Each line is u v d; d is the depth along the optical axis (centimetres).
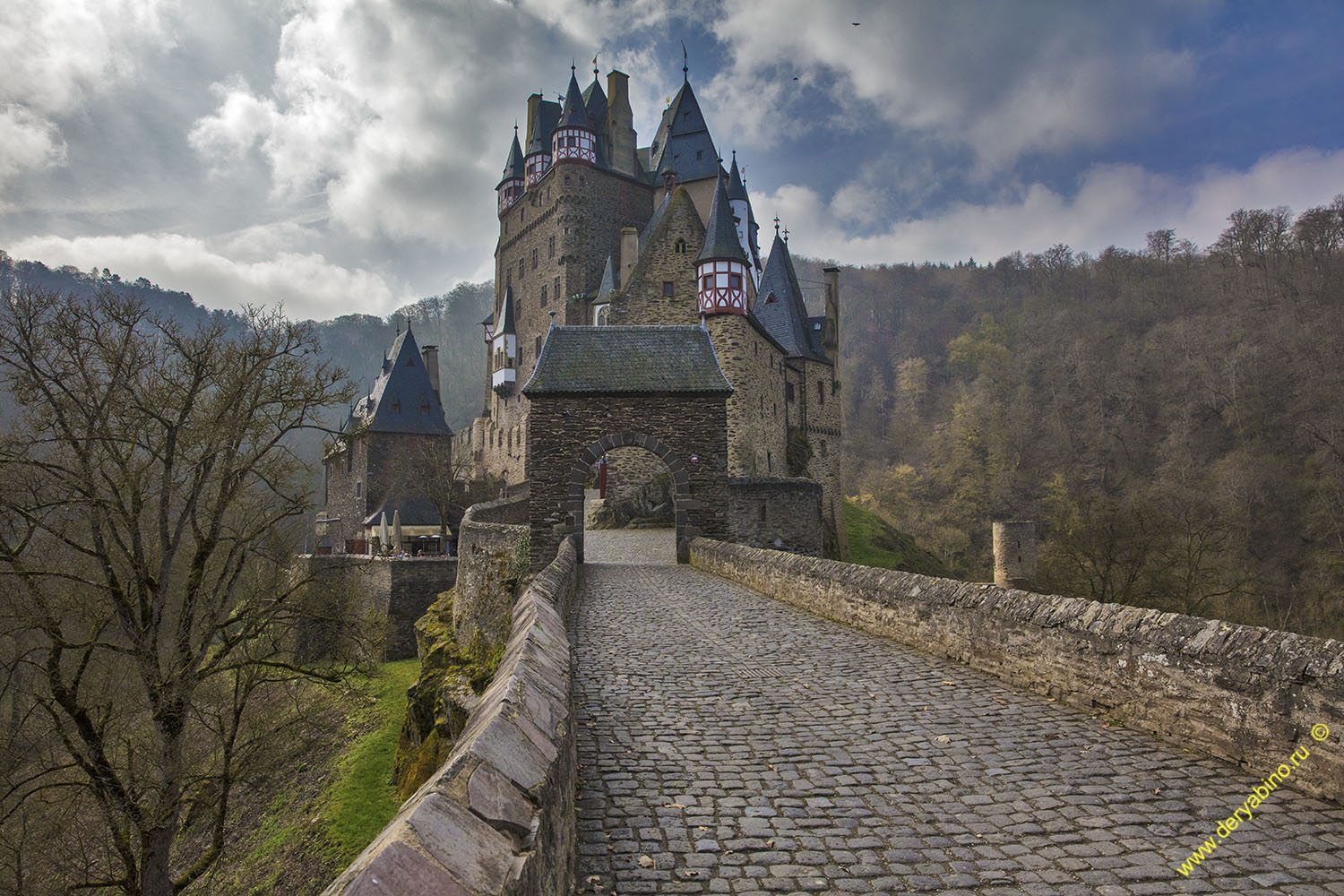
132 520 1445
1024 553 4534
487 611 2025
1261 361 6825
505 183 7319
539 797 314
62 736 1357
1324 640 529
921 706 746
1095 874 414
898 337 11188
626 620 1270
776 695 793
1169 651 630
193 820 2156
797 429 5362
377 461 6291
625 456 4031
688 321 4594
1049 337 9038
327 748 2267
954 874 418
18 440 1392
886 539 5972
